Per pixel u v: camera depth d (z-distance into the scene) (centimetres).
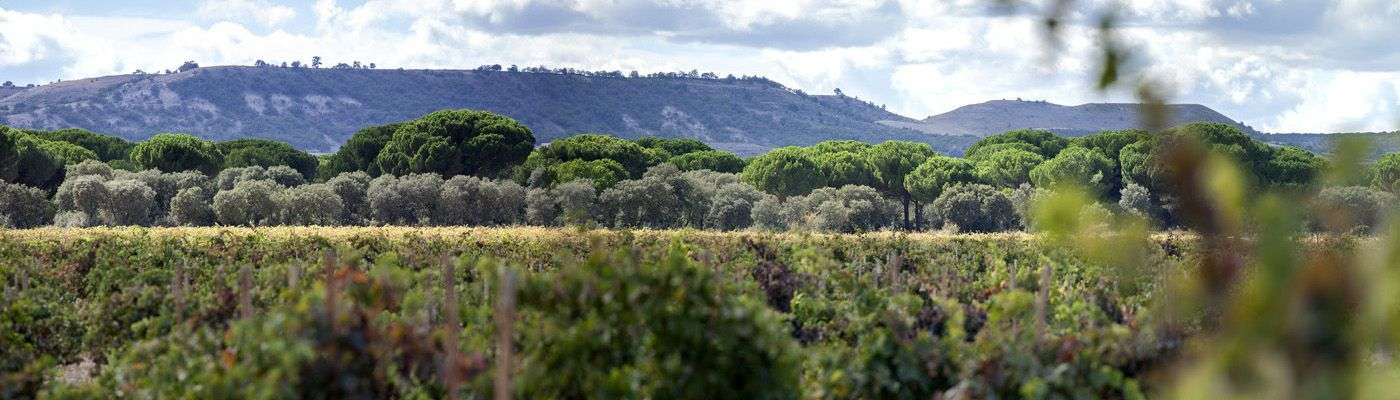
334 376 1159
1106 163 9644
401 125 14450
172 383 1452
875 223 11875
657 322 1195
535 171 12006
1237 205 206
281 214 10344
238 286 2280
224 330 2000
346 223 11319
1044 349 1478
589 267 1215
